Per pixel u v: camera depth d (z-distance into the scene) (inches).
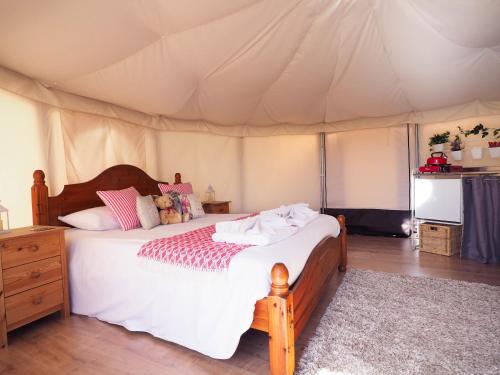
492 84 134.1
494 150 153.3
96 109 128.0
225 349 63.6
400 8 92.2
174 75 116.3
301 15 92.8
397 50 112.7
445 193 149.3
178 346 73.7
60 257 89.7
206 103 153.5
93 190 123.1
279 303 57.3
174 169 176.4
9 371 65.3
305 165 214.4
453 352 66.4
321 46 110.5
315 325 81.7
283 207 113.2
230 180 205.8
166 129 168.2
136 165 151.5
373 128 192.1
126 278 81.2
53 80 105.3
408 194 187.5
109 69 103.7
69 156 120.0
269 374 62.4
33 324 86.5
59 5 71.0
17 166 101.2
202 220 128.0
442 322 79.6
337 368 61.9
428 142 178.9
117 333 80.7
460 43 105.3
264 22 93.1
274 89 146.0
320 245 88.6
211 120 184.1
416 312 85.5
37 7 70.4
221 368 64.8
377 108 167.5
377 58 119.0
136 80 113.7
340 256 122.9
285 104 164.2
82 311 91.3
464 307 87.7
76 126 123.2
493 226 134.2
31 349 73.8
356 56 118.3
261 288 59.8
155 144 164.7
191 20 86.5
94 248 89.9
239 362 66.7
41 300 84.1
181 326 70.9
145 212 109.4
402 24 98.7
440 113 166.2
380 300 94.2
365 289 103.3
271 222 90.2
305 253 76.6
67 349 73.4
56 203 108.6
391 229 192.4
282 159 215.6
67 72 101.0
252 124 204.2
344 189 206.5
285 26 97.0
